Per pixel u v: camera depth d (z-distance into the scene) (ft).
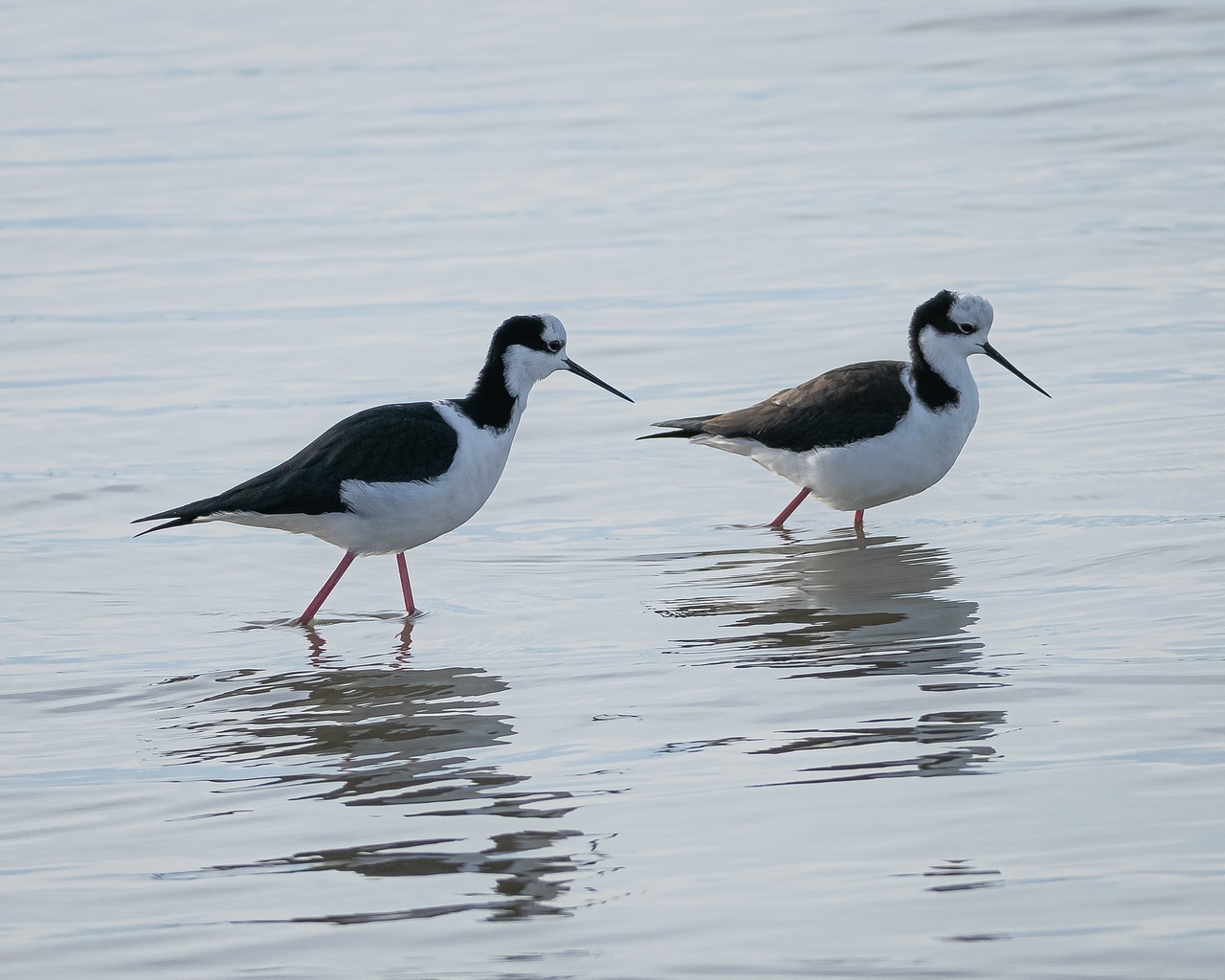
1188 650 36.29
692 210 83.56
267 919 25.90
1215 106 95.91
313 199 88.02
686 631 40.14
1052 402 58.18
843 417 47.47
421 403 43.16
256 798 30.78
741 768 30.96
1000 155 89.86
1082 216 79.10
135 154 97.04
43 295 73.77
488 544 48.34
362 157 95.45
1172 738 31.30
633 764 31.53
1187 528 45.75
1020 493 50.37
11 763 33.06
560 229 81.61
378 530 41.96
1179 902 25.03
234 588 44.93
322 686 37.09
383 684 37.09
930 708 33.65
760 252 76.79
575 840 28.19
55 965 24.68
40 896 26.91
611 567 46.03
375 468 41.29
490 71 113.50
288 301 72.38
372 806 30.14
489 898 26.32
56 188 90.63
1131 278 70.54
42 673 38.42
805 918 25.16
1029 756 30.81
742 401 59.31
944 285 70.90
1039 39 112.78
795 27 120.47
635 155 93.56
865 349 63.87
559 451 56.29
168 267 77.61
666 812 29.19
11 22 132.46
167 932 25.59
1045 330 65.05
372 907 26.17
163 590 44.57
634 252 77.82
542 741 33.04
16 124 103.55
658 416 58.85
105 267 77.82
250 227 83.35
